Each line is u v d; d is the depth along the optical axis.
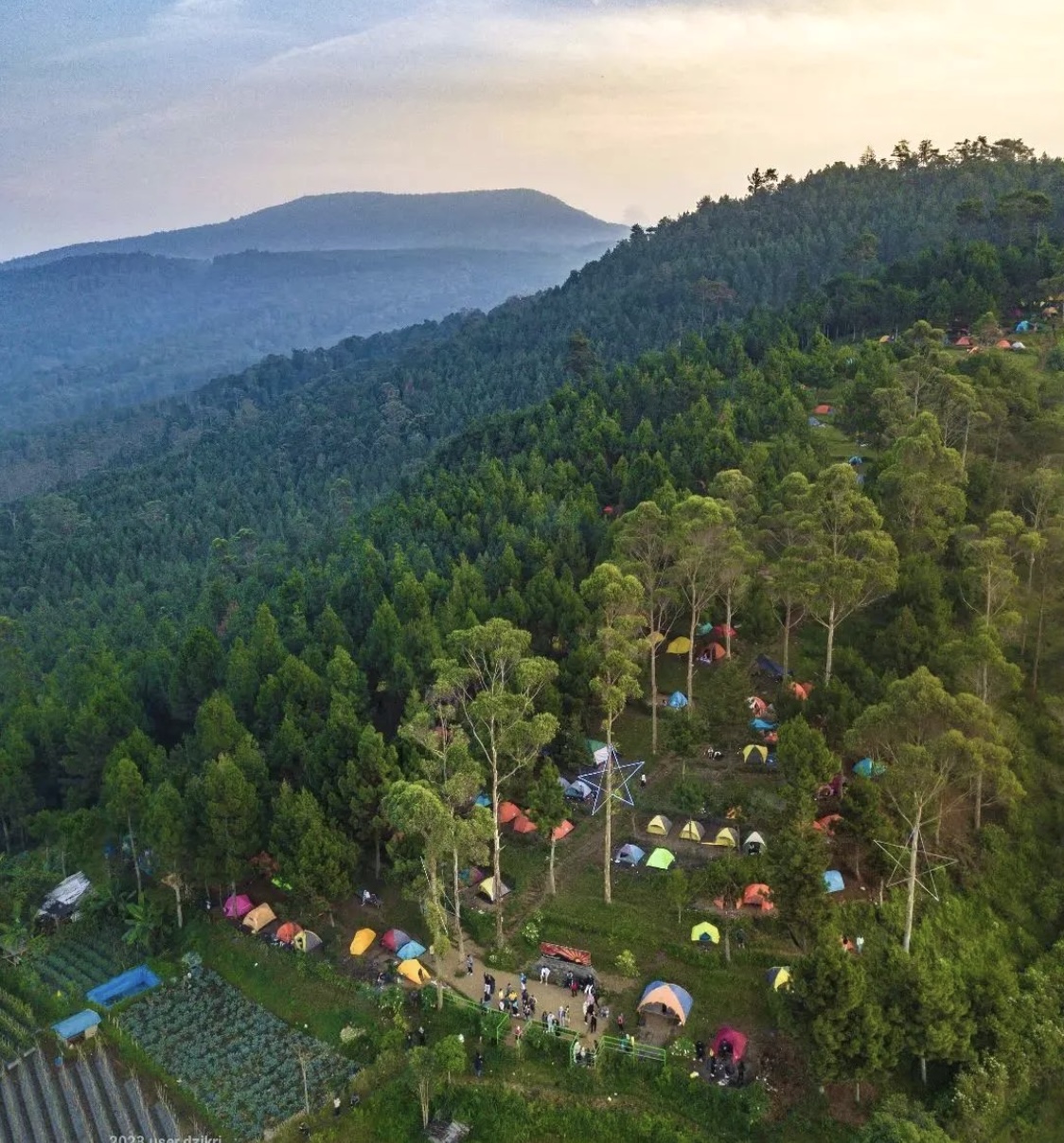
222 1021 63.03
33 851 87.06
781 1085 51.53
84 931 75.12
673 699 86.81
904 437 100.94
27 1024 66.25
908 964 52.22
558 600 93.38
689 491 106.12
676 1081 52.19
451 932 65.62
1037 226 193.50
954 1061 50.09
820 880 55.91
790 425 125.12
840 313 177.12
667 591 81.38
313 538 180.12
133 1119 56.31
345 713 78.75
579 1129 51.31
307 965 65.12
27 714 97.19
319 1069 57.59
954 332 163.12
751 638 88.19
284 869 67.38
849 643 89.06
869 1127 46.59
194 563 198.62
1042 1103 51.31
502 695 66.50
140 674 103.00
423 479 153.50
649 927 63.09
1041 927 61.75
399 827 59.25
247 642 106.38
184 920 73.25
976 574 80.25
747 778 76.88
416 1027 58.62
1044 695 77.50
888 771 57.09
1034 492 93.62
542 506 118.25
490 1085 54.00
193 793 72.81
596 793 77.75
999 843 65.56
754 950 59.75
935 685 56.44
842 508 79.50
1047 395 121.75
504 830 75.38
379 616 94.12
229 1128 54.53
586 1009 56.59
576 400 158.62
